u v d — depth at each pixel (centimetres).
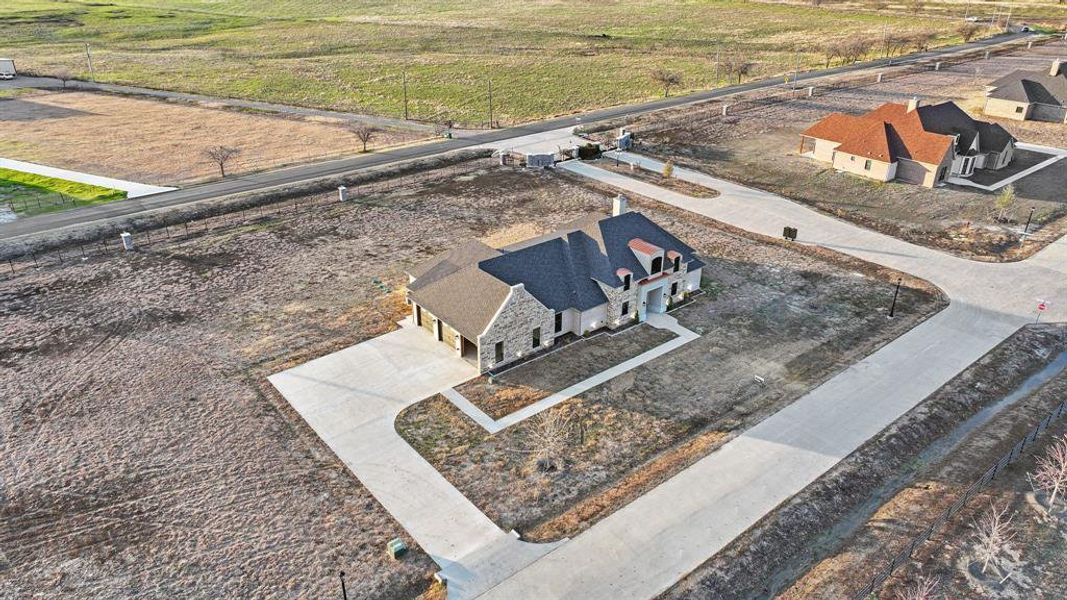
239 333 4419
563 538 2973
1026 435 3588
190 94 10688
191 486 3231
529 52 13675
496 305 3991
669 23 17038
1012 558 2872
